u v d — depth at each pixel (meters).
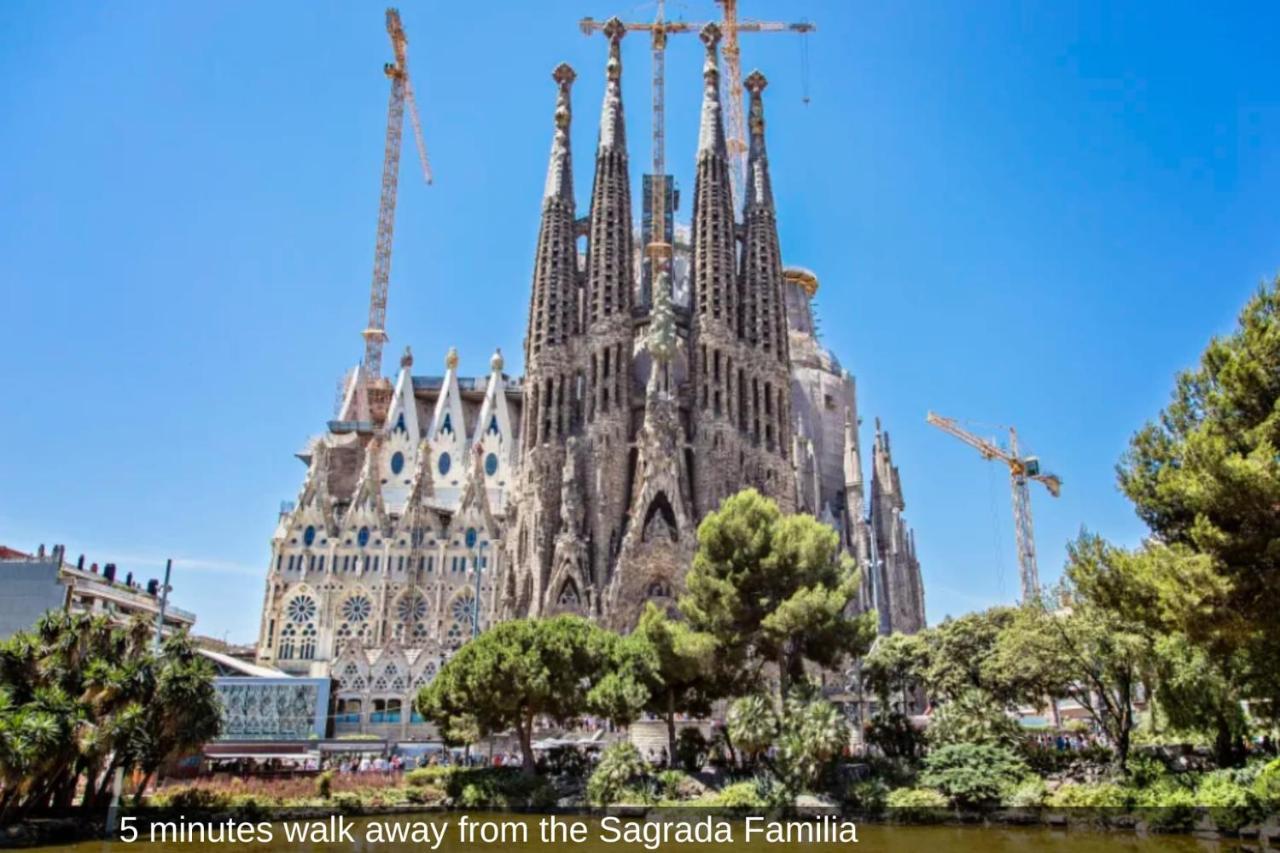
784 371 121.31
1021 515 169.75
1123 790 45.38
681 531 102.00
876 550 133.00
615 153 126.56
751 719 53.00
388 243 175.12
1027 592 159.38
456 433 143.75
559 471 112.75
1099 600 35.12
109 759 47.75
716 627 61.22
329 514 126.44
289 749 69.62
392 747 73.44
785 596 62.16
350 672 104.50
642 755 62.59
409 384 148.25
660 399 109.44
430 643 106.56
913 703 95.81
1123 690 51.59
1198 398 35.38
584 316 121.69
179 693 46.25
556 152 129.88
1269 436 31.05
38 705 41.22
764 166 132.12
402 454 142.00
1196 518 31.36
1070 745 65.00
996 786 47.66
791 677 61.53
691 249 128.00
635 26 162.62
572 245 125.56
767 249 126.06
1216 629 30.59
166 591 48.97
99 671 44.66
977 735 54.00
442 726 59.72
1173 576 31.16
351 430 146.12
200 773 58.03
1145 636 49.00
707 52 135.25
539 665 55.00
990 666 59.81
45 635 46.09
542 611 102.00
